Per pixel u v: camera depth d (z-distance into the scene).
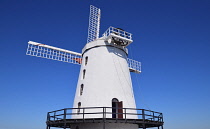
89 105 16.31
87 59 19.28
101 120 13.30
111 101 16.41
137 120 13.87
